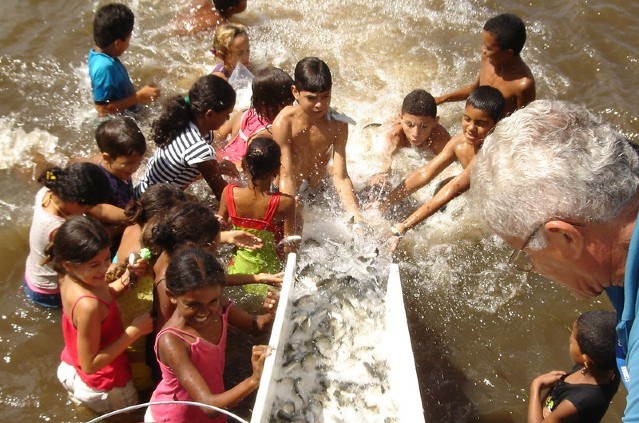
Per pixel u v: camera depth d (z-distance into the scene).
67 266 3.65
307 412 3.54
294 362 3.77
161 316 3.96
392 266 4.27
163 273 3.96
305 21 7.98
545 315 4.86
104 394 3.97
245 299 4.76
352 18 8.03
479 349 4.66
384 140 6.18
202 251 3.62
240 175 5.62
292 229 4.79
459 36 7.79
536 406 3.83
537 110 2.20
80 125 6.22
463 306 4.92
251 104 5.98
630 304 1.93
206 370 3.71
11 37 7.14
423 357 4.59
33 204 5.42
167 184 4.49
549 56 7.32
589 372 3.62
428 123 5.61
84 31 7.37
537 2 8.10
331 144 5.44
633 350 1.84
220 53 6.67
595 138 2.08
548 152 2.07
